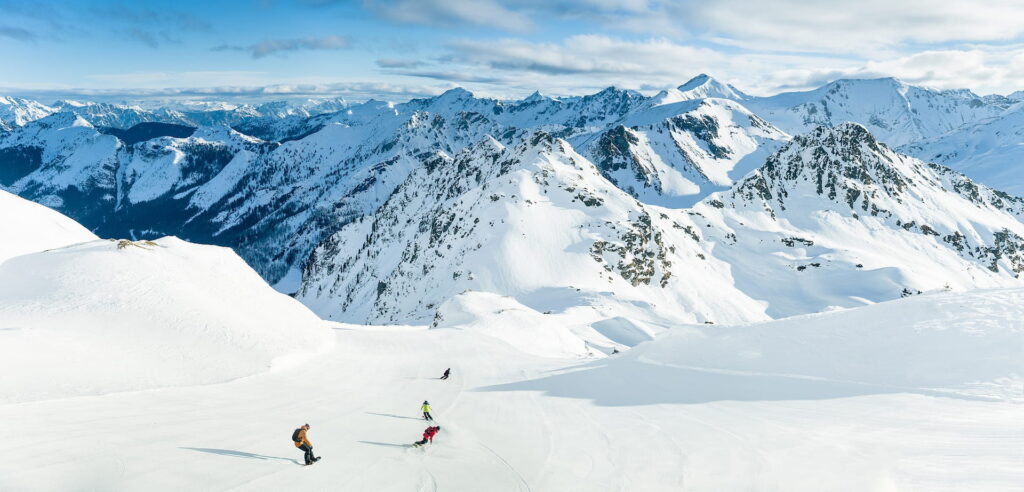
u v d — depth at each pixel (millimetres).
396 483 20109
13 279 49875
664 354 45250
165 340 42938
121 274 51062
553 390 37656
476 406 33250
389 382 42281
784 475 18469
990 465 16422
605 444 24203
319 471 20859
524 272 165875
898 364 30766
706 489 18359
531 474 21094
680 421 26828
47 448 20875
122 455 20781
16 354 33125
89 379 32531
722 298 185500
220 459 21297
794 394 29797
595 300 142375
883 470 17406
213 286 57406
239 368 41406
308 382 40438
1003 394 24312
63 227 85125
